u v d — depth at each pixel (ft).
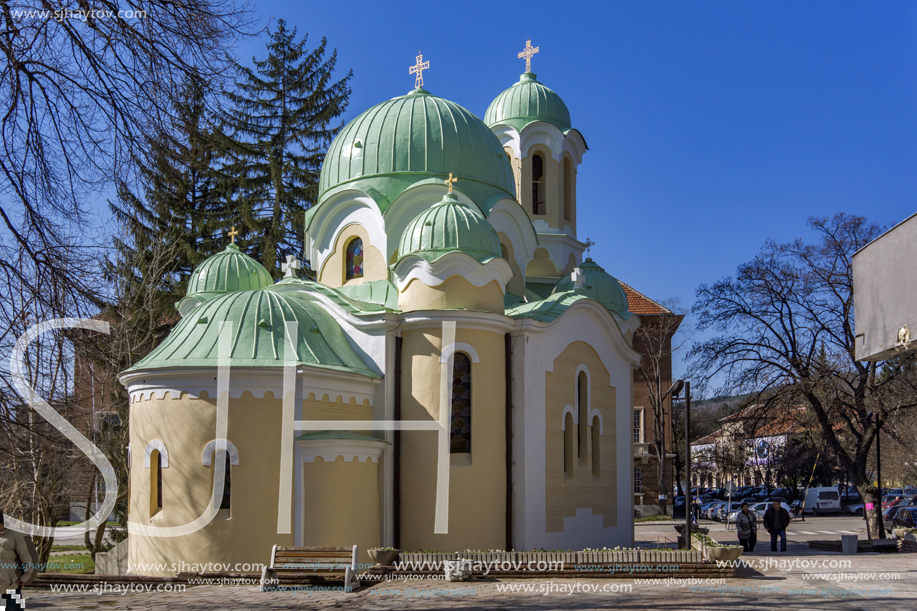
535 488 79.25
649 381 196.75
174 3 45.39
